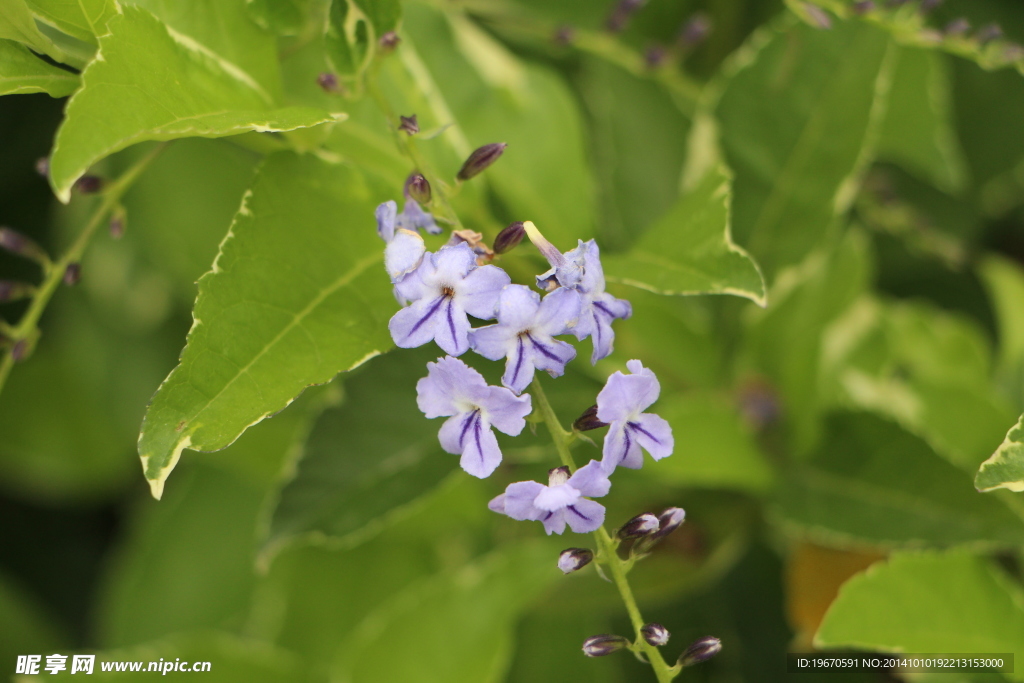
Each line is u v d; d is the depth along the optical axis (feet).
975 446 1.48
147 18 1.28
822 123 1.47
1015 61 1.40
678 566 1.49
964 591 1.38
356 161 1.38
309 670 1.66
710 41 1.70
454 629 1.49
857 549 1.46
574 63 1.70
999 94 1.78
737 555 1.59
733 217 1.50
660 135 1.61
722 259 1.31
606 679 1.59
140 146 1.68
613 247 1.57
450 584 1.50
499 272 1.22
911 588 1.38
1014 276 1.77
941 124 1.64
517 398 1.22
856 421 1.44
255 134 1.32
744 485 1.46
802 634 1.50
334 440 1.42
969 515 1.40
